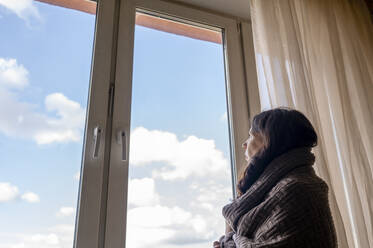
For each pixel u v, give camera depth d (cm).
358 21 151
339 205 109
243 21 164
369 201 111
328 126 121
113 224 104
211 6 155
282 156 79
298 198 68
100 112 115
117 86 122
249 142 92
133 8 136
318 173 105
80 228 99
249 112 144
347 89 126
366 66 138
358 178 115
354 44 142
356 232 106
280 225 66
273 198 71
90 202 103
